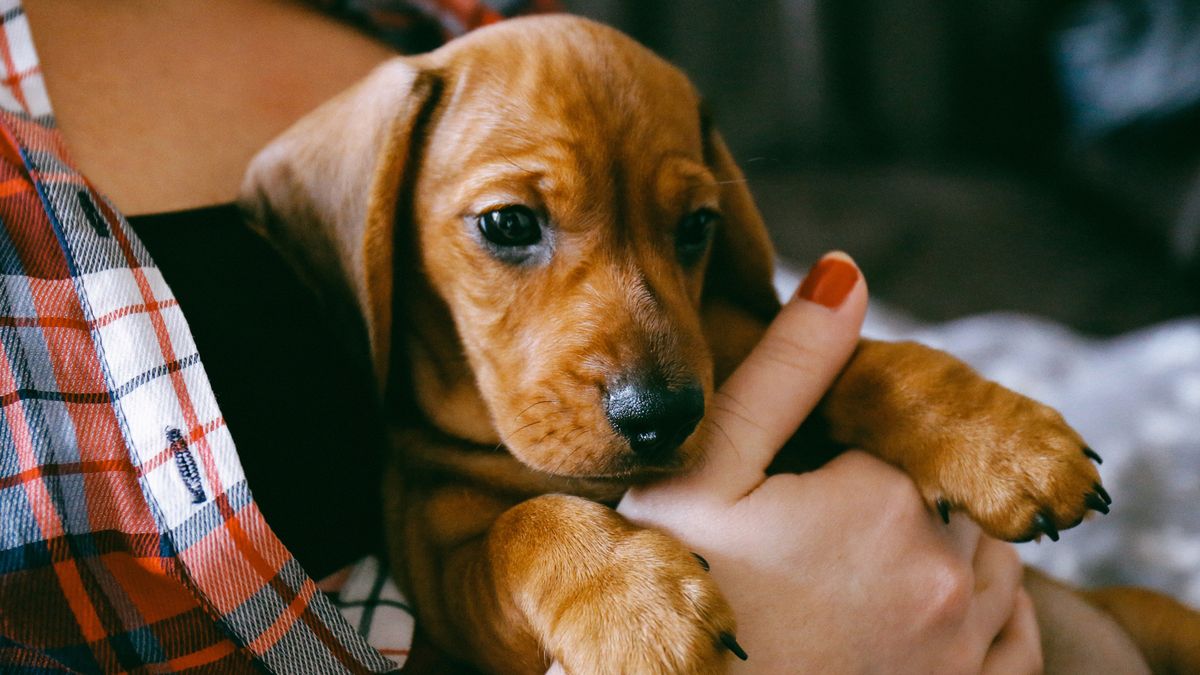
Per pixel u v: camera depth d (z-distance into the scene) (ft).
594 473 0.85
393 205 0.91
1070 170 3.11
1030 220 2.96
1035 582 1.04
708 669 0.74
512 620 0.81
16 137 0.74
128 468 0.72
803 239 2.84
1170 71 2.89
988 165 3.34
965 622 0.87
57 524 0.69
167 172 0.89
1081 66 3.19
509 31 0.96
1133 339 1.83
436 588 0.89
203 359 0.80
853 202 2.98
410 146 0.94
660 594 0.76
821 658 0.80
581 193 0.89
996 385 0.89
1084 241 2.88
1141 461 1.40
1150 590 1.14
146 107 0.91
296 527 0.83
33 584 0.68
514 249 0.91
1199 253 2.64
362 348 0.91
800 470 0.96
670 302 0.90
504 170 0.90
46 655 0.69
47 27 0.91
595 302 0.88
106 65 0.91
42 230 0.73
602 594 0.77
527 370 0.89
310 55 1.06
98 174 0.86
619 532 0.80
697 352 0.88
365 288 0.90
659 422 0.82
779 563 0.81
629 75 0.93
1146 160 2.93
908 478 0.87
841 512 0.83
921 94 3.30
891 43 3.27
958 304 2.66
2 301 0.71
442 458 0.95
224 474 0.73
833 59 3.21
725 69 3.15
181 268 0.83
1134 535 1.33
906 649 0.82
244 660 0.73
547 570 0.80
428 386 0.97
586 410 0.84
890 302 2.68
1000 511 0.83
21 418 0.70
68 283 0.73
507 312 0.91
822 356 0.89
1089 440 1.46
